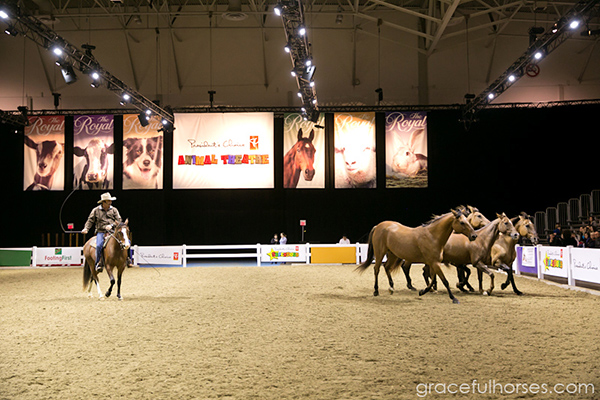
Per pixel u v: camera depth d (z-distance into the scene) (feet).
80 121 91.86
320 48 96.73
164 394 15.34
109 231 36.91
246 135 91.30
